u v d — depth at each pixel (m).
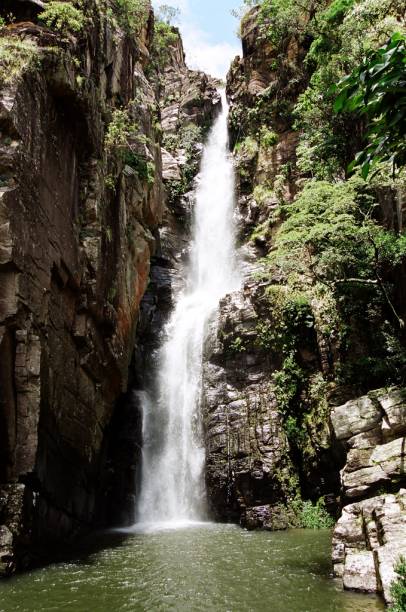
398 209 17.50
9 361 11.44
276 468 19.55
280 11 31.33
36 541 12.35
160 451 23.86
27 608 8.79
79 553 13.40
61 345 14.27
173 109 41.31
